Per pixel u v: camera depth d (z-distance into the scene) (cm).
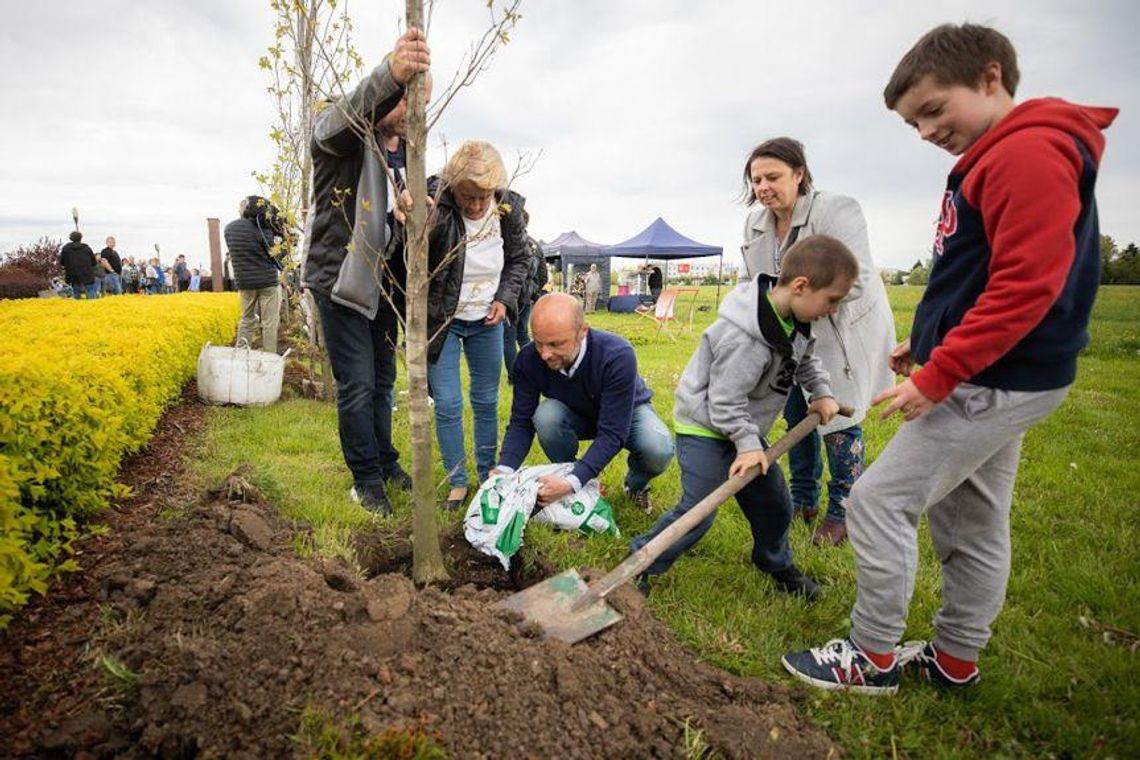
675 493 409
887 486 206
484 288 363
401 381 760
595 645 222
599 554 320
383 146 312
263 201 727
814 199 332
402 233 331
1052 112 173
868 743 201
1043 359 184
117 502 331
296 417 561
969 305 195
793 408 364
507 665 197
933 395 186
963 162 191
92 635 213
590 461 322
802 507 377
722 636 251
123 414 359
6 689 191
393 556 309
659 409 673
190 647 193
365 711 175
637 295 2345
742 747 188
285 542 277
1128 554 333
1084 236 180
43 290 2197
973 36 185
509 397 673
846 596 289
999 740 208
